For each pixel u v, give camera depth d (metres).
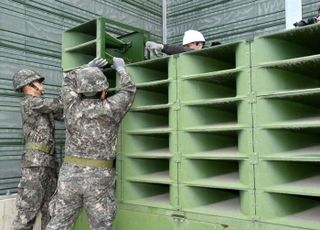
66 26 3.95
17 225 3.02
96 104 2.54
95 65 2.83
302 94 2.15
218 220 2.47
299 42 2.45
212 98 2.77
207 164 2.76
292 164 2.40
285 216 2.31
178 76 2.72
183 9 4.89
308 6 3.74
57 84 3.85
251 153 2.32
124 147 3.06
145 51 3.40
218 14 4.50
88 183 2.49
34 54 3.64
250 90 2.35
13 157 3.44
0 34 3.34
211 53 2.66
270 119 2.30
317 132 2.45
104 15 4.32
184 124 2.68
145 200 2.99
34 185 3.06
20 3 3.52
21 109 3.15
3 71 3.37
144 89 3.09
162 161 3.26
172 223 2.72
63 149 3.85
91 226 2.53
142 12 4.82
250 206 2.32
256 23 4.13
